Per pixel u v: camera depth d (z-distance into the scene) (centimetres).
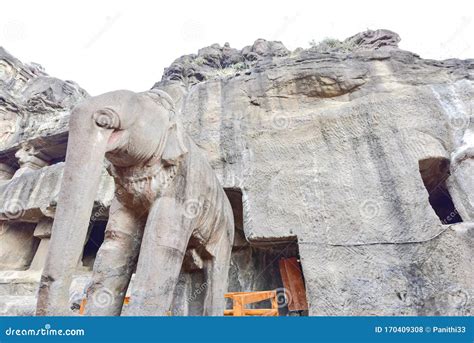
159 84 1098
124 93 306
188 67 1292
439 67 853
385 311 582
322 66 869
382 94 809
